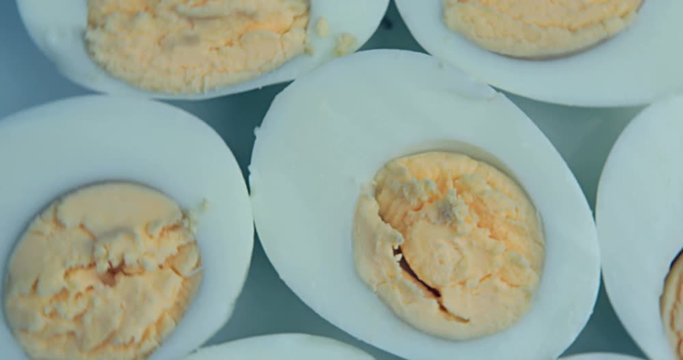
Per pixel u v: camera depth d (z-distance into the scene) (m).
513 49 0.16
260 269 0.16
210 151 0.15
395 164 0.15
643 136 0.15
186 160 0.15
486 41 0.15
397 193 0.15
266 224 0.15
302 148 0.15
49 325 0.14
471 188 0.15
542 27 0.15
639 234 0.15
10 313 0.14
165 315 0.15
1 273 0.14
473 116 0.15
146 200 0.15
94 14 0.15
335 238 0.15
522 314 0.15
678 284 0.16
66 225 0.14
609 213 0.15
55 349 0.14
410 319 0.15
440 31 0.15
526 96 0.16
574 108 0.17
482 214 0.15
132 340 0.14
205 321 0.15
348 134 0.15
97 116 0.15
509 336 0.15
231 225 0.15
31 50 0.16
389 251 0.15
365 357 0.15
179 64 0.15
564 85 0.16
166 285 0.15
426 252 0.15
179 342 0.15
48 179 0.14
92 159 0.14
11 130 0.14
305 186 0.15
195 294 0.15
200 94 0.15
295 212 0.15
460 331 0.15
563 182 0.15
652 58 0.16
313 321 0.16
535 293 0.15
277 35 0.15
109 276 0.15
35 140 0.14
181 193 0.15
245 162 0.17
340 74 0.15
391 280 0.15
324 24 0.15
